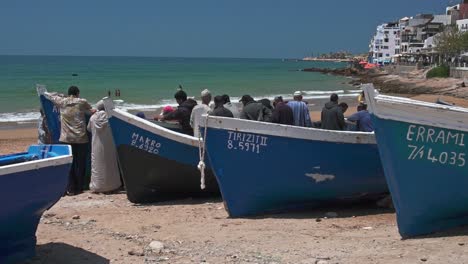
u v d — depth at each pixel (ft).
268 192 29.40
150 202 35.04
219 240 24.91
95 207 33.40
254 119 35.17
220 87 212.64
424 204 23.84
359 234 25.23
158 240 25.18
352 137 29.17
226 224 28.07
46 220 29.60
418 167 23.49
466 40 269.03
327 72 388.57
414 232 24.07
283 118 35.04
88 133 39.14
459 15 375.04
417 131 23.26
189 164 33.91
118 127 33.45
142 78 268.41
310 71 417.28
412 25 416.87
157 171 33.96
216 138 28.71
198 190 35.96
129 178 34.14
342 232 25.76
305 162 29.07
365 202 32.58
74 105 37.96
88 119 39.14
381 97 23.54
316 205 31.07
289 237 25.08
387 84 241.14
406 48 406.00
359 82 263.08
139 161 33.73
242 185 29.17
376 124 23.40
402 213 23.88
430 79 242.17
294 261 21.36
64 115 37.81
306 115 37.83
